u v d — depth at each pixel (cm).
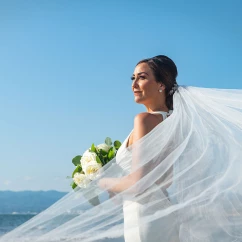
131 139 310
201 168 290
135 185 278
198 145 296
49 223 263
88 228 265
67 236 262
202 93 314
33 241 258
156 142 289
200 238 277
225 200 284
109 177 290
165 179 285
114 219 270
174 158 285
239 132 301
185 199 283
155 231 273
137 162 284
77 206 271
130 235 271
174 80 335
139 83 332
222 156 295
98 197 276
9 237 258
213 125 303
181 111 307
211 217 281
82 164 331
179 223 280
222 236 279
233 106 308
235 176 289
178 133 297
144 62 335
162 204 278
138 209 276
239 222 281
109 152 338
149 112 330
